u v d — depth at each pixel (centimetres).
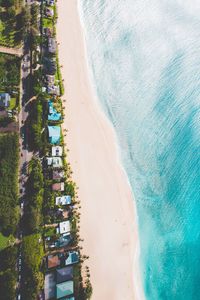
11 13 9050
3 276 7250
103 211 8719
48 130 8450
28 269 7450
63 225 8025
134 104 10106
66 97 9138
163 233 9312
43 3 9638
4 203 7675
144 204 9312
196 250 9462
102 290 8225
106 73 10006
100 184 8875
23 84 8662
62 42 9656
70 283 7656
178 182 9869
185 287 9069
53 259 7725
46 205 7988
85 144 8994
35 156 8269
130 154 9569
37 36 9081
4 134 8106
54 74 9050
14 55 8781
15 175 7931
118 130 9644
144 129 9981
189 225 9612
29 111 8512
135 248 8875
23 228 7750
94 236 8438
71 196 8331
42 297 7462
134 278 8650
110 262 8462
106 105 9700
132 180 9350
